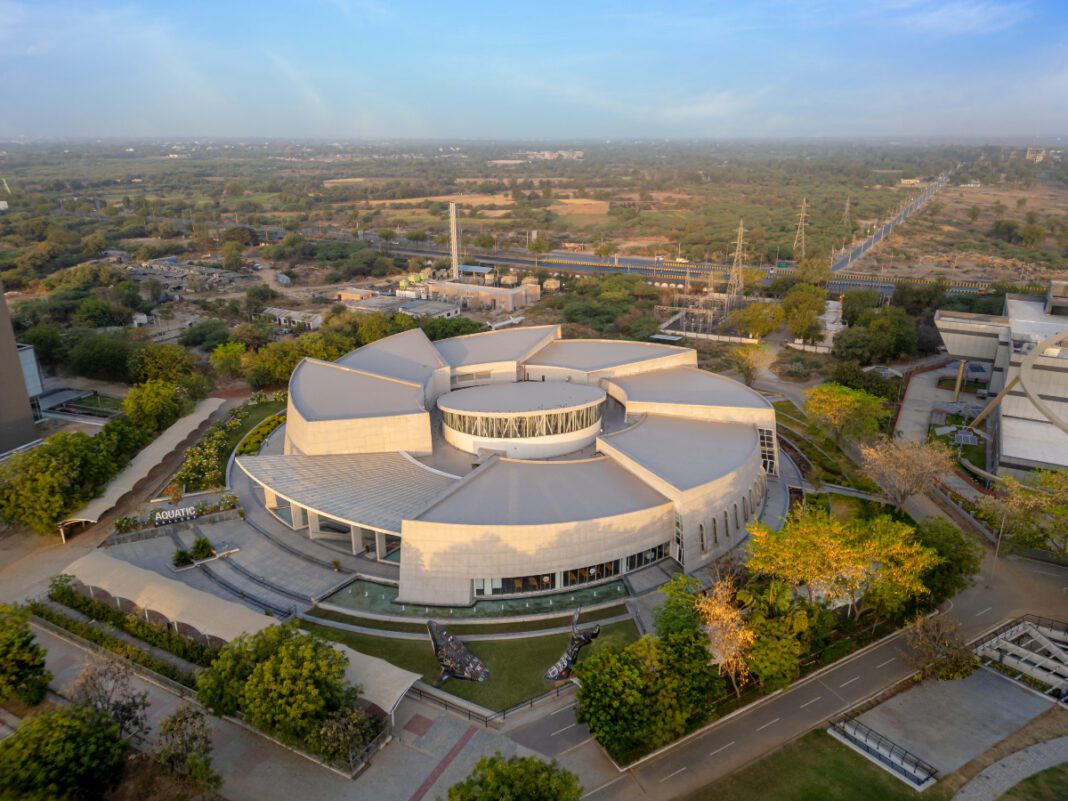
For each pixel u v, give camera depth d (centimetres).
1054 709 6638
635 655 6047
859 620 7781
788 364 17500
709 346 18975
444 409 10200
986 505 9125
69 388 15450
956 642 6706
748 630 6300
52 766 4969
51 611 7644
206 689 5956
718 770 5834
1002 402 12088
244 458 9394
